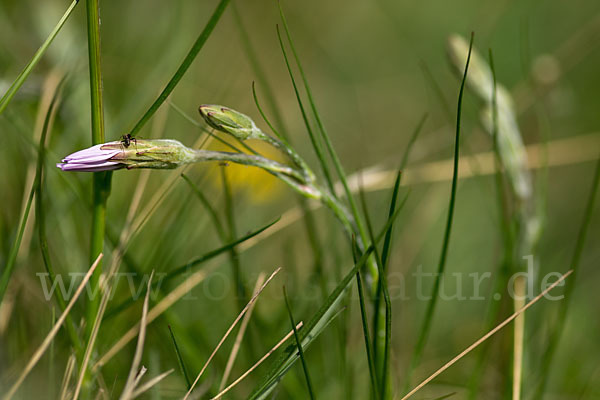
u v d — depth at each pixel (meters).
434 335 0.78
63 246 0.71
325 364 0.71
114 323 0.70
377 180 0.79
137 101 0.77
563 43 1.33
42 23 0.76
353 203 0.65
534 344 0.74
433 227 0.91
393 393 0.69
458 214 0.94
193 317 0.72
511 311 0.72
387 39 1.45
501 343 0.72
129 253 0.71
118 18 0.98
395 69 1.40
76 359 0.65
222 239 0.70
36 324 0.69
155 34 0.93
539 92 0.81
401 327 0.76
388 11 1.48
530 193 0.71
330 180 0.65
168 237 0.72
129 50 0.93
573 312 0.79
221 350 0.71
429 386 0.73
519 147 0.71
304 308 0.72
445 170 0.84
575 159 0.91
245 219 0.81
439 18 1.45
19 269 0.69
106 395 0.65
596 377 0.75
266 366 0.69
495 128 0.70
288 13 1.37
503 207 0.71
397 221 0.84
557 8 1.36
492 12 1.38
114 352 0.67
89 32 0.63
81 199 0.70
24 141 0.72
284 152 0.64
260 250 0.81
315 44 1.39
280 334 0.71
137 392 0.64
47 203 0.71
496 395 0.73
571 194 1.07
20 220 0.69
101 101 0.63
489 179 0.98
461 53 0.71
